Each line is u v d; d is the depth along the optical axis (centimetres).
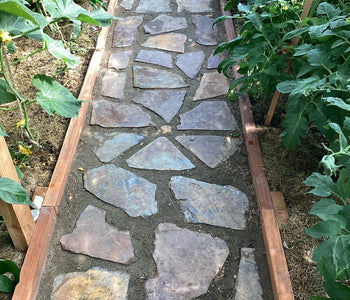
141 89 300
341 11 220
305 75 229
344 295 144
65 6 199
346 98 203
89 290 184
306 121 215
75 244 202
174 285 187
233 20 371
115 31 363
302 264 189
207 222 214
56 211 213
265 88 239
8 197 150
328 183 169
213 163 246
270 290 186
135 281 189
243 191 230
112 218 215
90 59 317
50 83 195
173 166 244
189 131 268
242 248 203
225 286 188
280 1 237
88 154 250
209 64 328
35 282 181
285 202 217
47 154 240
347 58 205
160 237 206
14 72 292
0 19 177
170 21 379
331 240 151
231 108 285
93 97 291
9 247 193
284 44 240
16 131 251
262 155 242
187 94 298
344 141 165
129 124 271
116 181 234
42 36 193
